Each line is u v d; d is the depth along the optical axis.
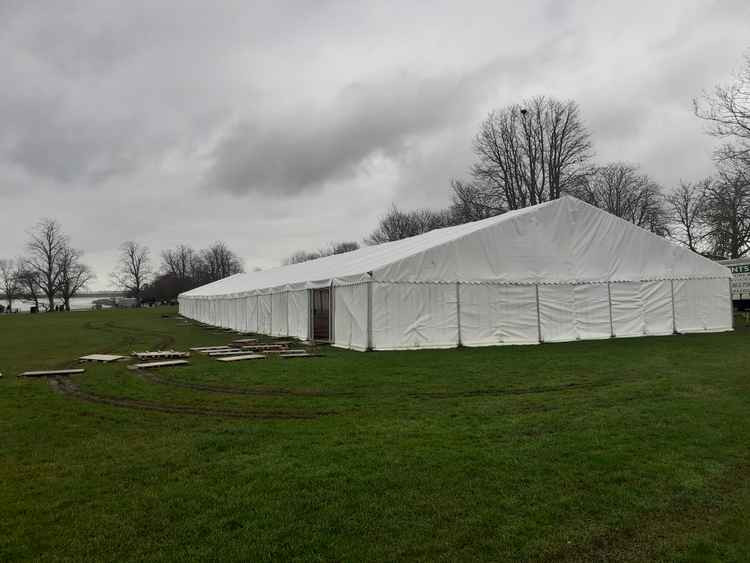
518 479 4.40
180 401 7.88
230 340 20.08
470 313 15.19
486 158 40.69
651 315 17.94
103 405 7.70
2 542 3.38
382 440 5.53
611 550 3.30
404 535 3.45
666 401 7.32
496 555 3.22
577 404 7.20
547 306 16.31
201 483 4.36
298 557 3.17
